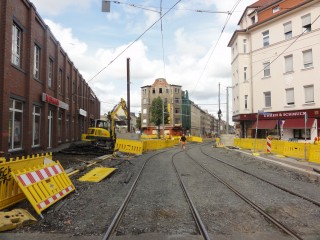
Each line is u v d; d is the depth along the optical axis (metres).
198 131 125.88
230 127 145.25
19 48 18.38
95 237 5.52
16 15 17.22
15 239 5.38
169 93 95.12
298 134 32.03
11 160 7.76
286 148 22.31
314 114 30.30
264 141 28.38
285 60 33.81
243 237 5.57
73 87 36.09
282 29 34.09
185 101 101.25
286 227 6.09
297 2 33.53
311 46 30.84
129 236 5.63
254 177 12.86
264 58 36.25
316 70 30.38
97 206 7.83
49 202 7.44
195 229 6.09
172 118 93.06
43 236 5.55
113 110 31.47
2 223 5.85
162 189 10.20
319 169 14.01
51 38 25.11
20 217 6.27
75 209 7.49
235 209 7.61
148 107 95.56
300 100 31.75
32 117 19.86
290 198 8.86
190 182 11.55
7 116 15.62
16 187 7.56
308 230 6.01
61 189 8.57
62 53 29.67
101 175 12.42
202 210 7.51
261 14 37.50
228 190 10.01
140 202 8.35
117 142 27.73
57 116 26.52
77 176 12.54
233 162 19.39
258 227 6.20
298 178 12.94
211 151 31.19
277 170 15.36
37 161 9.27
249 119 38.06
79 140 40.22
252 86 37.81
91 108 53.78
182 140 36.25
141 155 25.36
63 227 6.11
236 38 39.94
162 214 7.16
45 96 22.23
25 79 19.00
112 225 6.12
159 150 33.72
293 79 32.59
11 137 17.16
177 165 17.42
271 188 10.41
